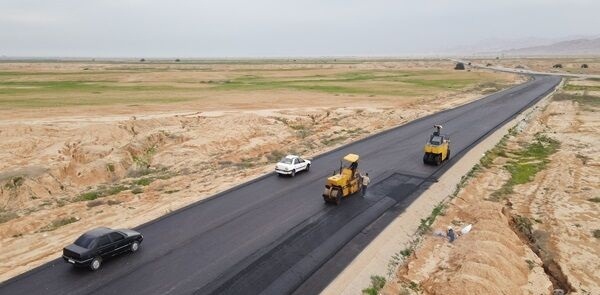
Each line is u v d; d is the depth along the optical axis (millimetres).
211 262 20281
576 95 85062
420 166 37312
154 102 70188
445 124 57094
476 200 30000
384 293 17953
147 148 44625
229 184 32438
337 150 43531
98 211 27516
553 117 62562
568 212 27391
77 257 18891
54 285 18156
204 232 23625
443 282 18516
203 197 29406
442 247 22406
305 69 182375
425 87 103250
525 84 111625
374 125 56812
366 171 35812
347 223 24906
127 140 45656
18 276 18906
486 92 94312
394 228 24234
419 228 24688
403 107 71375
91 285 18188
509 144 46750
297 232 23641
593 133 51375
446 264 20422
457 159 39594
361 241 22547
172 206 27625
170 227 24266
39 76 125688
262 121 55844
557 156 41375
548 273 20688
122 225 24516
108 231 20531
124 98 74375
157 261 20359
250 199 29000
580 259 21312
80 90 86250
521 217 26531
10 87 90375
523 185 33219
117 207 27891
